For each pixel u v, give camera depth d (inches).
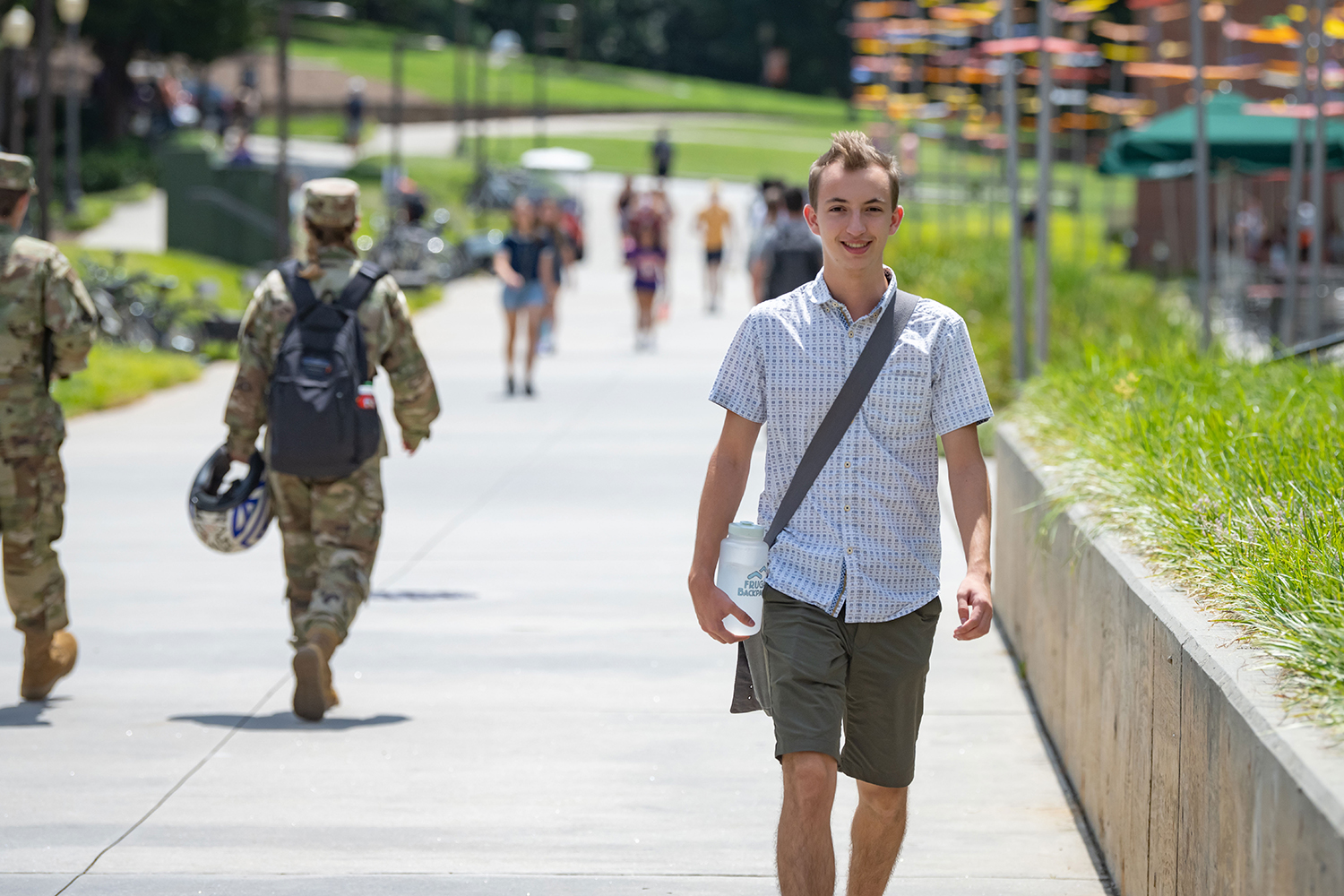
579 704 836.6
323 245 822.5
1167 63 3115.2
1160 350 1167.0
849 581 477.7
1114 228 4948.3
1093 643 638.5
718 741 775.1
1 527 824.3
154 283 2832.2
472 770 733.3
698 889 595.8
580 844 641.6
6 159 807.1
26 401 818.2
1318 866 343.0
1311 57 1685.5
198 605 1069.1
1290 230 1553.9
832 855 467.5
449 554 1227.2
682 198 6382.9
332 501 805.9
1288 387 808.9
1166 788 499.2
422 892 592.7
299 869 613.6
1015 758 741.9
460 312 3543.3
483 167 6008.9
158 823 663.8
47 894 586.9
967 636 466.9
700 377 2385.6
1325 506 551.5
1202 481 632.4
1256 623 465.7
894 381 481.4
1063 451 848.9
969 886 593.3
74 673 902.4
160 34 7199.8
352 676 893.2
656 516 1375.5
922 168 5393.7
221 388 2357.3
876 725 493.7
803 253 1884.8
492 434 1857.8
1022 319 1565.0
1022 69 2942.9
